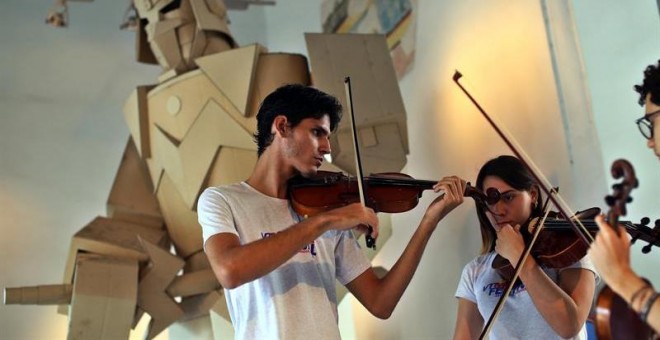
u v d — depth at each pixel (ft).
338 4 16.55
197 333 12.39
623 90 9.21
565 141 9.77
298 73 12.07
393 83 11.53
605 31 9.50
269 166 6.59
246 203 6.33
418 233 6.77
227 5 17.31
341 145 10.89
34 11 17.56
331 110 6.73
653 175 8.80
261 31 19.74
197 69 12.25
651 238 6.37
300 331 5.94
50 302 11.37
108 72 17.75
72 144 16.92
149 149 12.74
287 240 5.66
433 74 13.10
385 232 11.85
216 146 11.84
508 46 11.08
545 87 10.23
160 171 12.59
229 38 12.98
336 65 11.35
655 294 3.94
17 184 16.17
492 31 11.48
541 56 10.34
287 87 6.71
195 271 12.20
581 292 6.53
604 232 4.18
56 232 16.16
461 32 12.30
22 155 16.40
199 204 6.37
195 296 12.39
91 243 11.77
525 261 6.34
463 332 7.45
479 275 7.47
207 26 12.41
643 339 4.89
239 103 11.73
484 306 7.21
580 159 9.52
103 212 16.71
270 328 5.95
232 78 11.84
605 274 4.14
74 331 10.92
